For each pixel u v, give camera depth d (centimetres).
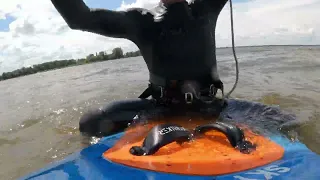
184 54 76
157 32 77
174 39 76
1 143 94
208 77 80
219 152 53
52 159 74
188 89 74
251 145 56
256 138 61
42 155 78
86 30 73
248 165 49
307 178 44
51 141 89
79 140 81
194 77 78
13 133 104
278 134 67
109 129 75
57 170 52
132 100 80
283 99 122
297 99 121
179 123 71
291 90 140
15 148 88
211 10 80
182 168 48
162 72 78
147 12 79
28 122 118
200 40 77
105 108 78
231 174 46
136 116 76
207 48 78
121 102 79
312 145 69
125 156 54
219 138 59
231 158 51
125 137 65
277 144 58
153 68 80
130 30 78
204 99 79
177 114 75
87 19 71
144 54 82
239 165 49
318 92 134
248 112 78
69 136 91
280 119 77
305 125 79
